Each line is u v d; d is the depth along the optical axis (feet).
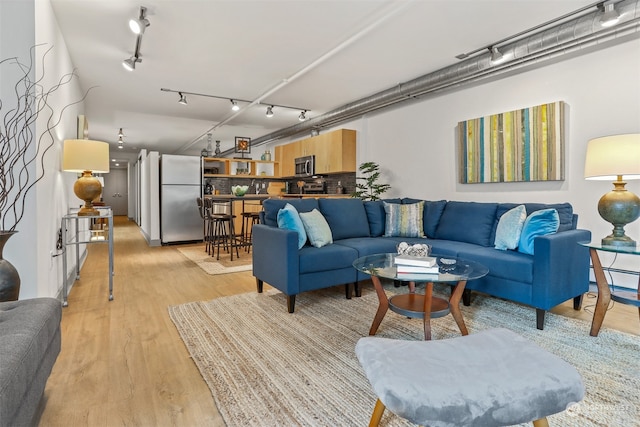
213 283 11.96
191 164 21.56
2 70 7.31
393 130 18.67
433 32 11.16
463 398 3.25
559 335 7.46
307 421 4.70
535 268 7.89
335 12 10.00
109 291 10.37
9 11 7.36
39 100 7.75
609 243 7.62
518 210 9.48
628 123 10.34
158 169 21.25
